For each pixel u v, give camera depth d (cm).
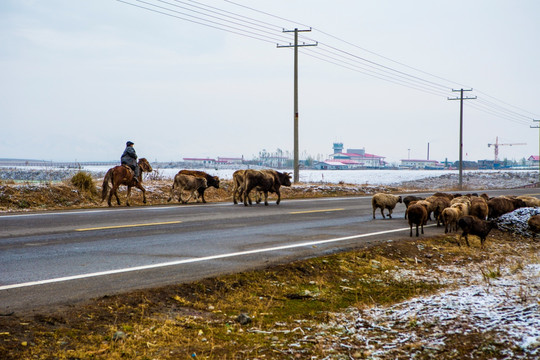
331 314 648
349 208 2117
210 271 830
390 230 1445
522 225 1582
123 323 571
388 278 916
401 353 479
